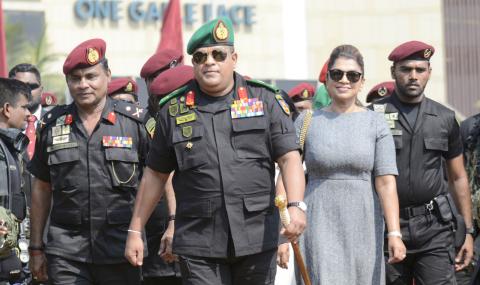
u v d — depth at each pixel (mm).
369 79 42562
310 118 7301
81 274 7285
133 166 7320
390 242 7035
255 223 6199
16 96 8031
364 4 42250
